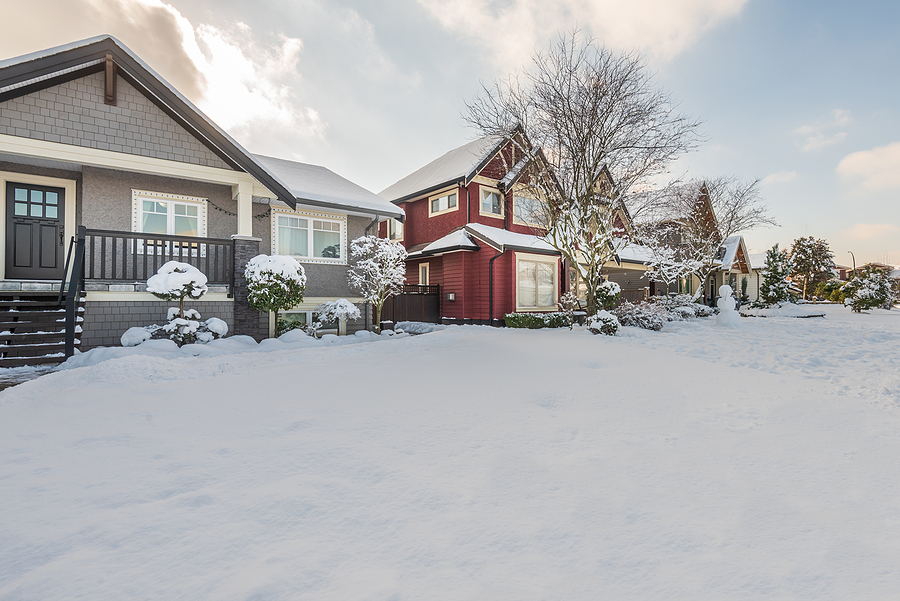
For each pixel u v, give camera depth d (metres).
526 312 17.45
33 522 2.20
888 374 6.14
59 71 8.60
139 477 2.75
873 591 1.64
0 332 7.90
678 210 20.94
